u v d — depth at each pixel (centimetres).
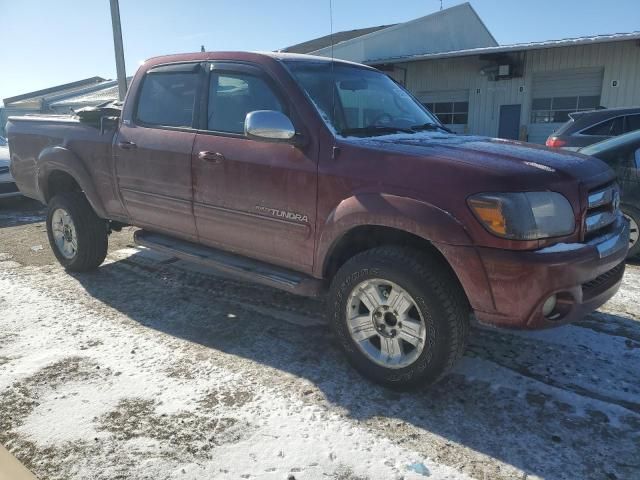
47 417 276
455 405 292
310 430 268
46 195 528
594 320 408
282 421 275
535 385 312
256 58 367
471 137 375
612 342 370
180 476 235
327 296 345
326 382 315
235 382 314
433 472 239
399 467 242
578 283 268
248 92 365
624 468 243
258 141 346
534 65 1686
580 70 1628
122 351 351
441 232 269
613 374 327
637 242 553
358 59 1983
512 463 246
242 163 353
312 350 356
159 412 282
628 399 299
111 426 270
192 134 391
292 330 388
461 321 282
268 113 309
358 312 317
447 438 263
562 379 320
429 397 300
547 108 1709
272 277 354
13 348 354
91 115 462
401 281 285
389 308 298
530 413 285
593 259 275
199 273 514
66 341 366
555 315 273
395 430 269
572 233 279
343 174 306
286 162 333
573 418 281
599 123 911
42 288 475
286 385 311
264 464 242
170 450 252
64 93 3391
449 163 278
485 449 256
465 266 267
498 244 261
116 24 1211
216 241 390
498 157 291
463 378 321
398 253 291
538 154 310
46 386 306
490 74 1758
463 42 2353
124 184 440
